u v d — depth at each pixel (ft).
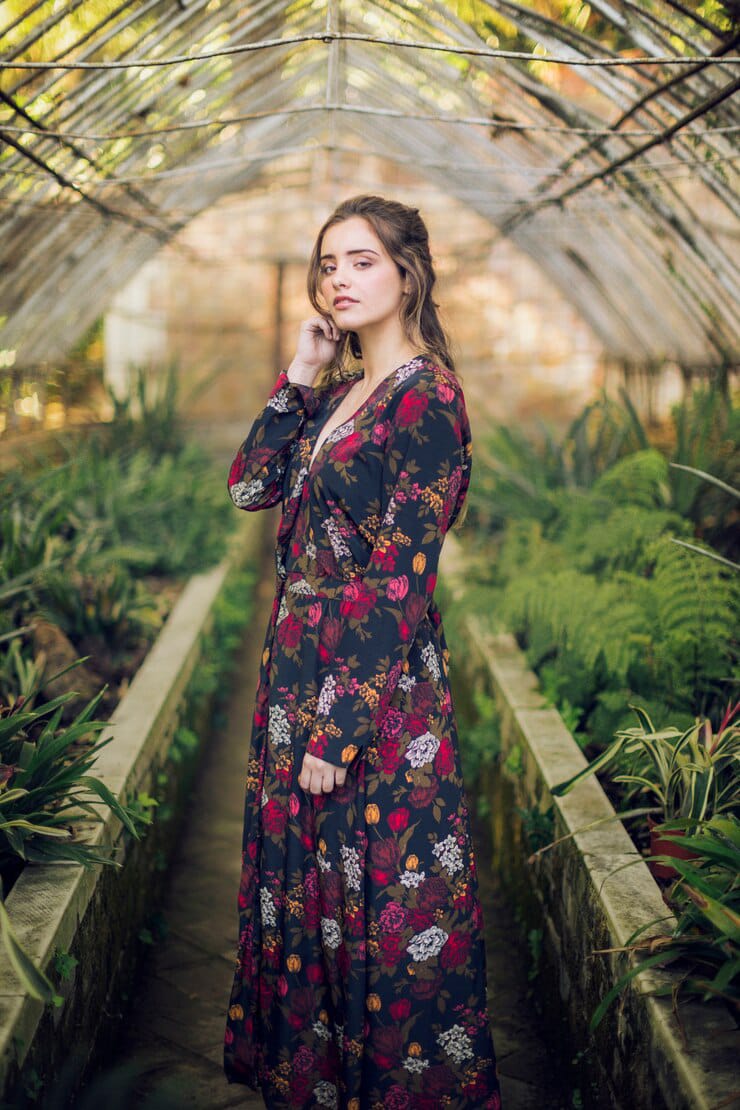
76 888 6.82
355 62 13.15
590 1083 7.00
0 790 7.16
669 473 12.68
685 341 16.70
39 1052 5.85
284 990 6.41
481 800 12.57
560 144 12.93
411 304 6.29
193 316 27.68
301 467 6.53
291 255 27.30
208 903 10.62
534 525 14.46
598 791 8.67
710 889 5.89
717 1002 5.81
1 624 10.66
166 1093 7.33
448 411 5.98
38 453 16.89
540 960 8.84
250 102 14.14
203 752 14.53
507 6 9.16
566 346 27.58
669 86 8.86
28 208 12.39
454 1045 6.33
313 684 6.23
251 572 22.61
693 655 9.65
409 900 6.16
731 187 10.77
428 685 6.28
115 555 13.98
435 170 17.11
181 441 21.98
